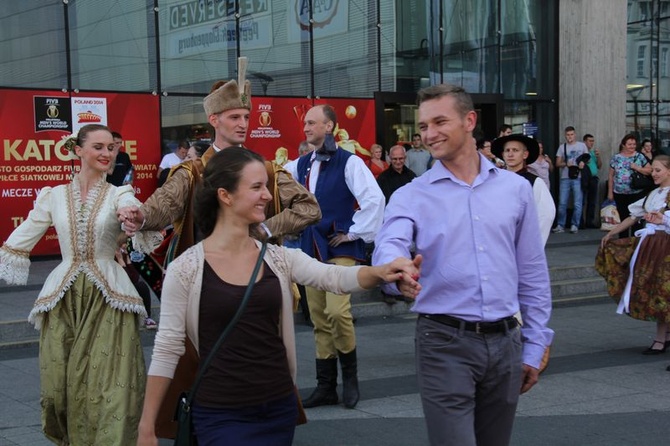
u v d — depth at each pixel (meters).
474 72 16.23
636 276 7.84
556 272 11.75
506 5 16.50
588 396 6.41
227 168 3.11
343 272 3.18
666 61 18.56
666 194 7.72
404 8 15.31
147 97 13.16
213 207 3.17
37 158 12.32
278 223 4.16
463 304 3.32
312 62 14.45
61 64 12.51
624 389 6.63
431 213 3.39
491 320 3.32
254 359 3.08
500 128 15.05
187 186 4.14
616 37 17.19
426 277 3.40
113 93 12.89
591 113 17.02
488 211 3.37
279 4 14.14
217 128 4.28
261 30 14.01
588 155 16.03
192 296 3.09
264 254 3.18
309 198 4.28
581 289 11.55
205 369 3.07
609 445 5.24
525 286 3.52
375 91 15.02
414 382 6.80
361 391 6.52
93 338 4.40
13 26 12.12
